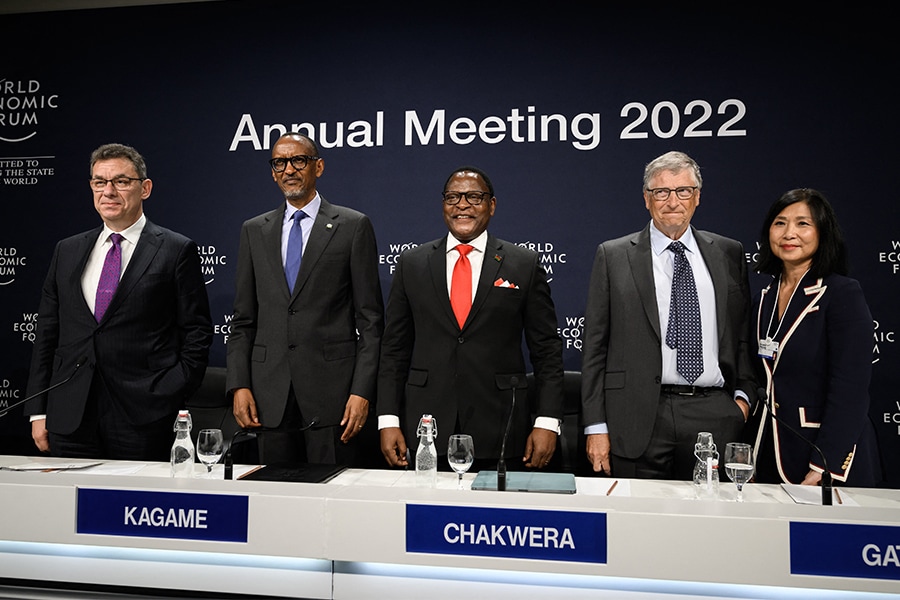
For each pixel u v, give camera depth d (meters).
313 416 2.53
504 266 2.48
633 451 2.28
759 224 3.31
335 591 1.53
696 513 1.40
